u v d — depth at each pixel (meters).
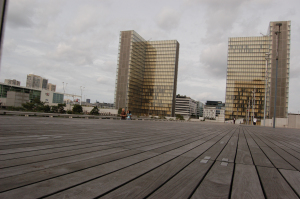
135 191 2.06
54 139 5.55
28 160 3.10
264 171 3.14
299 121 32.75
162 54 119.69
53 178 2.33
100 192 1.98
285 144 7.43
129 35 112.25
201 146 5.80
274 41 98.31
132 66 111.56
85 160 3.32
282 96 95.19
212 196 2.01
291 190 2.28
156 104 118.19
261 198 2.01
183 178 2.60
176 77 122.56
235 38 107.50
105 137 6.73
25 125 9.44
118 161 3.38
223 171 3.04
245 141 7.86
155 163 3.37
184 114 182.38
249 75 104.75
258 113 102.00
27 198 1.75
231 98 105.88
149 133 9.29
